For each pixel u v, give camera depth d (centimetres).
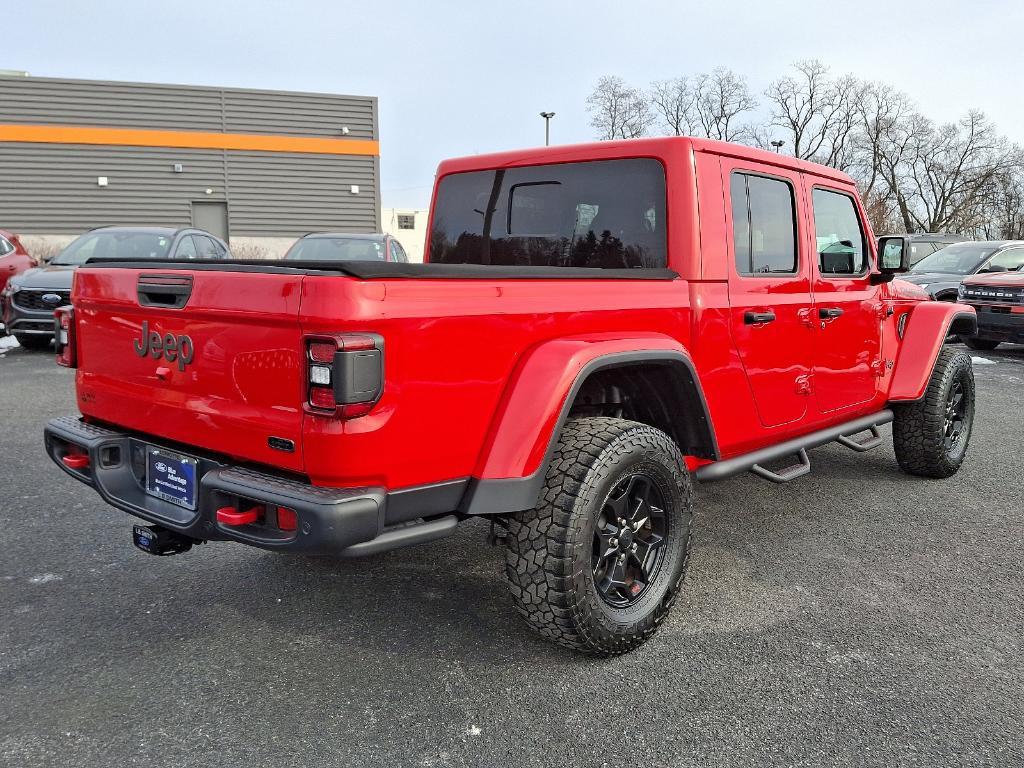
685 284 330
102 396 301
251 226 2539
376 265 223
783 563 381
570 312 279
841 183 434
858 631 310
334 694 260
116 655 285
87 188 2377
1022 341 1115
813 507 468
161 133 2411
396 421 229
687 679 272
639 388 321
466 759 227
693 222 331
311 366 221
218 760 225
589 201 364
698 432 328
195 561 374
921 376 481
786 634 307
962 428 533
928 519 447
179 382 264
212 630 305
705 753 231
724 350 343
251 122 2491
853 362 440
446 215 427
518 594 268
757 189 369
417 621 314
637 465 278
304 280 219
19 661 279
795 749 234
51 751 228
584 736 239
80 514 434
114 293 286
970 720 250
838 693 265
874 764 227
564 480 263
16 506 445
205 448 258
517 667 279
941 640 304
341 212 2634
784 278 381
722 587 352
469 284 248
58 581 348
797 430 400
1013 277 1145
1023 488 511
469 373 247
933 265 1392
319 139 2567
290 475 237
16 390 793
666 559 299
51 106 2317
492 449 254
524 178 389
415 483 239
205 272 247
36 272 1055
